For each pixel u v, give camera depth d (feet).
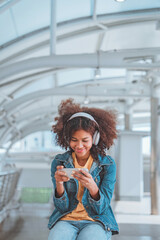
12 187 44.01
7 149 112.78
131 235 26.37
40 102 86.48
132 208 49.88
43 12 35.86
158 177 45.57
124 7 34.42
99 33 42.96
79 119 8.55
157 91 47.83
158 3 33.45
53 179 9.18
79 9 35.09
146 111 95.86
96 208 8.40
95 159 8.86
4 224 27.35
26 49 43.19
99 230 8.15
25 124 108.99
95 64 32.14
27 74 53.47
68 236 8.27
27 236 22.93
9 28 36.35
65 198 8.61
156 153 46.39
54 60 32.01
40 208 38.55
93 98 81.20
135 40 46.57
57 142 9.53
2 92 61.21
